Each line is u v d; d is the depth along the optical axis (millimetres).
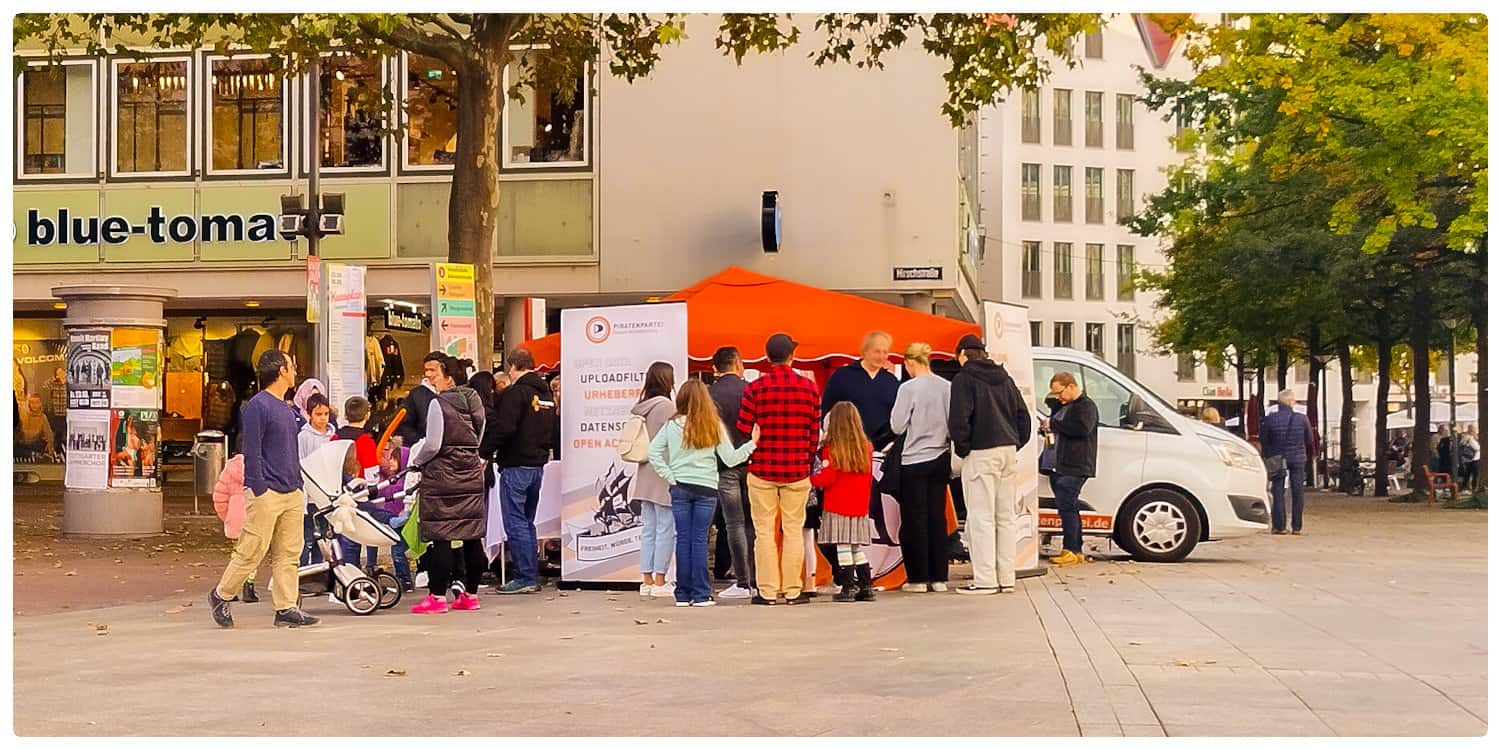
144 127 29938
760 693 8633
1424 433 36062
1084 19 21391
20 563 17734
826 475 13742
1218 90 26828
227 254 29734
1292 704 8203
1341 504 35062
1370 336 40188
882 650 10422
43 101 30062
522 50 28797
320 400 14625
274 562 12188
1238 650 10352
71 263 30062
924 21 22266
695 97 28734
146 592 14875
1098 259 72188
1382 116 25641
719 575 16375
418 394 14203
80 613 13133
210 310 33125
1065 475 17469
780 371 13727
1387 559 18547
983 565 14375
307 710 8156
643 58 22859
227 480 14016
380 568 14992
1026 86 22172
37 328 34250
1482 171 26562
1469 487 41812
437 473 13016
